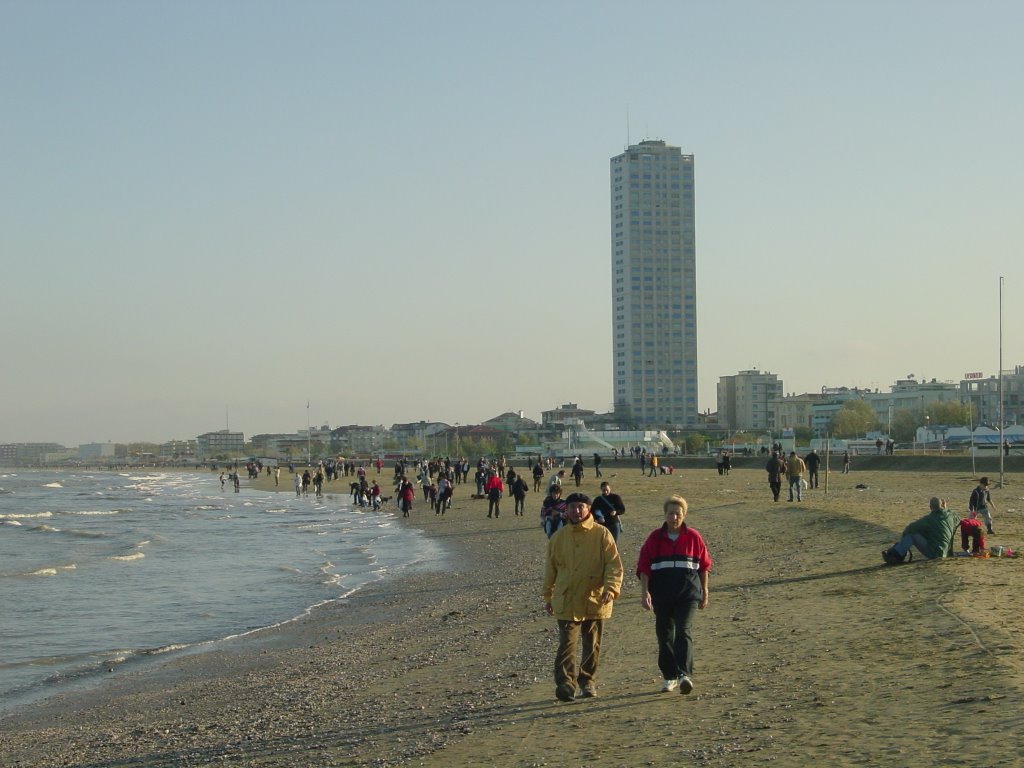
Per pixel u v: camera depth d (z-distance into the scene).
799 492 44.56
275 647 21.22
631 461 128.00
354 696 14.70
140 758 12.20
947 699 10.10
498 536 44.41
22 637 23.62
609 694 11.89
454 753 10.11
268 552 43.19
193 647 21.77
